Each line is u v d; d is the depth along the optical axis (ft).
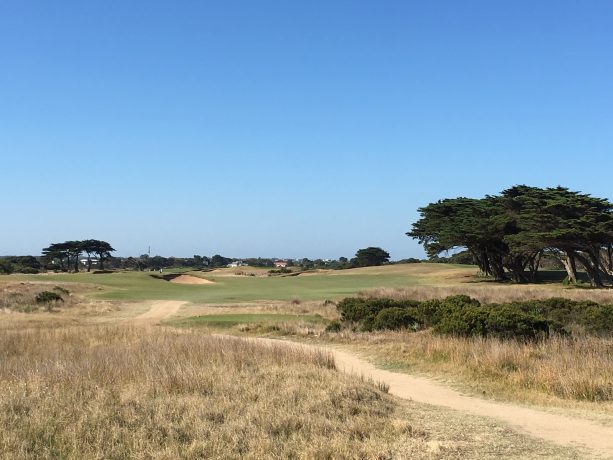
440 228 253.85
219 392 31.48
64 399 28.14
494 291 171.22
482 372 46.85
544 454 25.40
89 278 274.98
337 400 31.09
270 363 42.45
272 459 21.99
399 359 57.26
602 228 183.32
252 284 267.80
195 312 132.57
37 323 98.94
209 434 24.47
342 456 22.68
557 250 224.74
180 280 304.91
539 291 170.81
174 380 32.76
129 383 33.01
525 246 206.90
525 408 36.45
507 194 226.38
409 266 354.95
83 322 106.52
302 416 27.20
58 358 43.06
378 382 41.91
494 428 29.76
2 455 20.84
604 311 77.00
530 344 53.93
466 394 41.68
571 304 86.07
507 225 226.79
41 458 20.90
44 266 467.11
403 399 37.45
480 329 61.52
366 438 25.62
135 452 22.00
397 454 23.70
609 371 42.37
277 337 80.89
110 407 27.12
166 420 25.84
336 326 84.17
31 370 36.24
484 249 249.14
